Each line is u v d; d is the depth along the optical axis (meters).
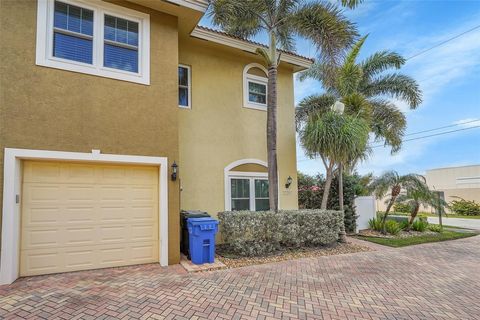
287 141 12.05
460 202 30.20
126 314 4.67
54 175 6.72
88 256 6.96
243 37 11.34
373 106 15.48
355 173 15.36
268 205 11.27
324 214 10.16
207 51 10.53
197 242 7.59
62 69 6.69
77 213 6.90
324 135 10.45
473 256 9.31
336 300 5.44
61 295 5.37
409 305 5.28
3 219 5.91
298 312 4.90
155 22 7.95
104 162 7.07
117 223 7.32
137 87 7.53
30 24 6.45
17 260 6.19
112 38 7.42
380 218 14.82
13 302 5.05
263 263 7.92
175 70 8.11
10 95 6.14
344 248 10.12
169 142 7.81
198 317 4.63
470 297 5.70
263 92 11.74
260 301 5.30
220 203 10.18
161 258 7.47
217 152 10.32
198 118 10.07
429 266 7.97
